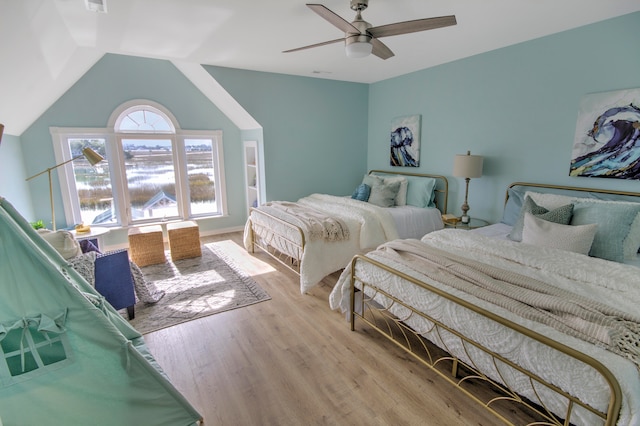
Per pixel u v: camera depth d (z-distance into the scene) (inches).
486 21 103.3
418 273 78.4
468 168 133.9
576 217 98.8
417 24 76.7
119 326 70.2
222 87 159.5
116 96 166.2
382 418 65.7
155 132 179.9
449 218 149.4
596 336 51.1
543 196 116.1
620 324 52.4
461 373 77.5
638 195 98.3
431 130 166.4
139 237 149.8
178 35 111.1
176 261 158.7
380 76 182.4
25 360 49.1
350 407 68.8
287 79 176.6
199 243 164.4
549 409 52.6
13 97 100.7
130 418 55.4
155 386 56.8
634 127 98.8
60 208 162.9
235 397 72.1
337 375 78.5
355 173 211.0
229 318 105.7
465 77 146.3
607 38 102.3
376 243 132.4
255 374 79.4
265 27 104.3
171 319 105.0
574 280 73.7
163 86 177.2
